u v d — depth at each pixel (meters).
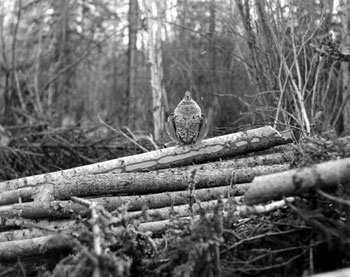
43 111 12.71
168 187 4.91
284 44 8.27
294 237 3.86
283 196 3.62
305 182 3.56
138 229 4.05
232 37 9.84
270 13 8.34
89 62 16.06
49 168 9.40
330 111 9.15
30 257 4.26
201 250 3.45
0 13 14.47
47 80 14.29
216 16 10.98
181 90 11.55
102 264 3.18
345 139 4.75
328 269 3.82
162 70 10.66
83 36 15.22
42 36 14.88
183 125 5.55
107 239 3.69
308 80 8.03
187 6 12.09
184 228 3.83
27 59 14.07
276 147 5.85
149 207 4.71
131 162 5.49
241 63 10.05
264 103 8.35
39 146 9.49
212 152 5.57
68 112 15.30
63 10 15.02
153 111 10.20
